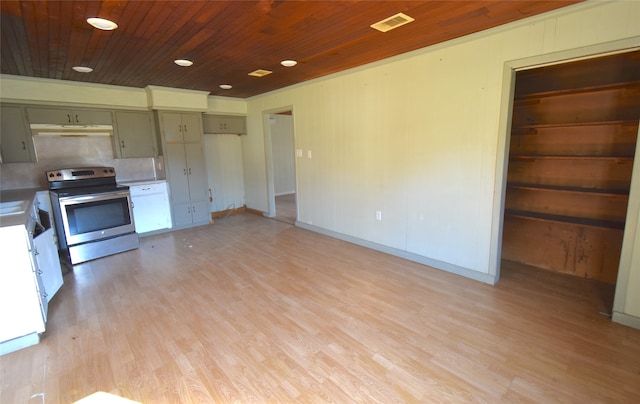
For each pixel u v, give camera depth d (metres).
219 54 3.10
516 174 3.37
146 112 4.86
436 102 3.11
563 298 2.66
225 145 6.16
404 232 3.65
